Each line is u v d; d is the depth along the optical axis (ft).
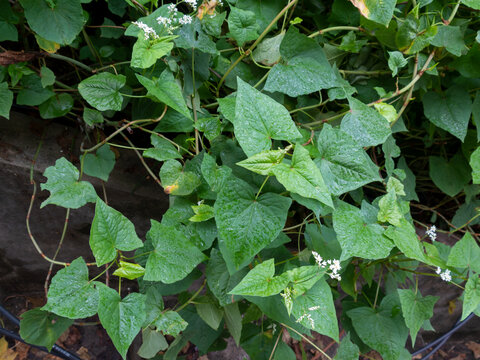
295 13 2.21
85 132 2.18
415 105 2.42
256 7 1.99
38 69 1.93
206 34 1.77
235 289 1.40
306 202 1.50
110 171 2.06
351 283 2.08
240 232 1.47
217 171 1.59
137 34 1.59
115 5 2.02
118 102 1.67
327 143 1.59
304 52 1.86
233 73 1.96
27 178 2.10
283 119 1.46
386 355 1.96
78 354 2.97
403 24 1.88
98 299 1.42
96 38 2.21
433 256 1.87
